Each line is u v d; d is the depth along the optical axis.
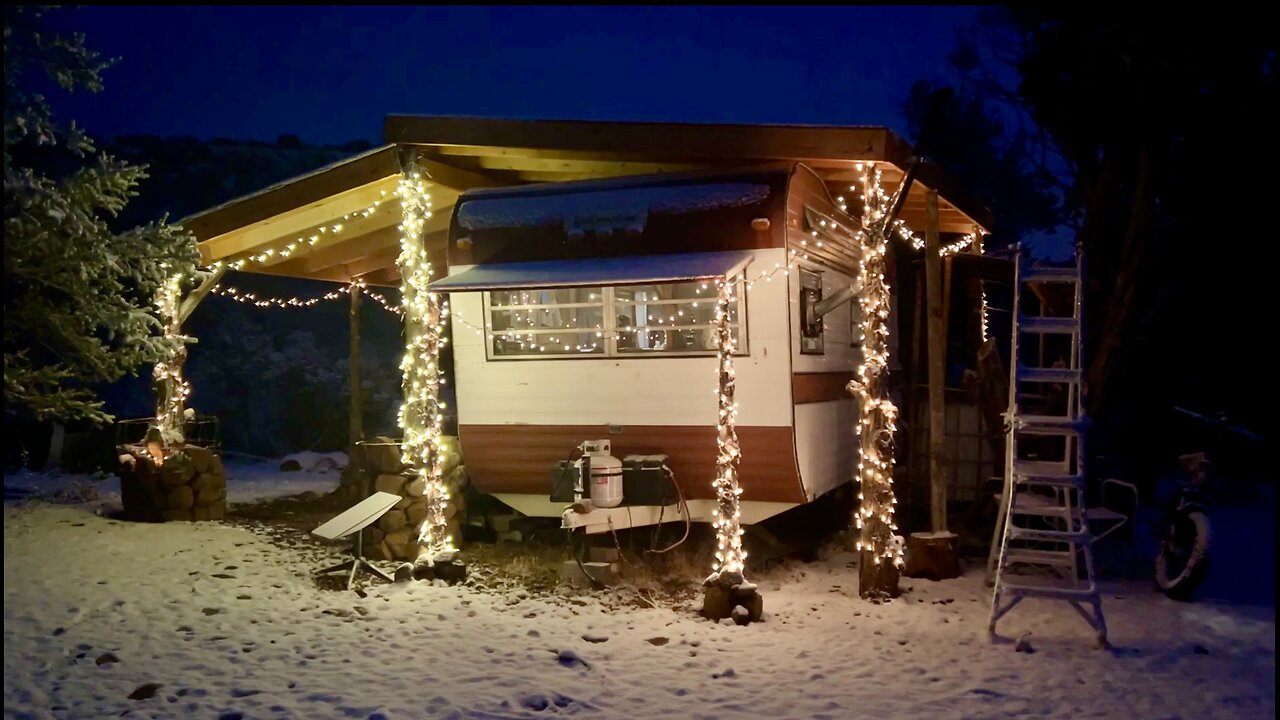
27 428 15.12
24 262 6.56
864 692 5.43
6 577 7.68
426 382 8.29
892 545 7.52
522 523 9.43
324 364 21.78
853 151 7.51
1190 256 14.12
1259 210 13.25
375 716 4.93
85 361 7.16
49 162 16.47
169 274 8.49
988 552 9.26
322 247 10.95
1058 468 7.24
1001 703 5.27
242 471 15.77
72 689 5.31
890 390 11.49
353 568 7.68
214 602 7.07
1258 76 11.82
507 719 4.97
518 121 8.16
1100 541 9.23
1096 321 12.35
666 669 5.76
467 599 7.25
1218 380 14.31
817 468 8.68
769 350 8.00
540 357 8.73
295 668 5.70
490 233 8.78
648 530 9.13
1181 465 8.01
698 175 8.45
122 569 8.01
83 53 6.28
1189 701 5.33
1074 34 12.02
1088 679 5.67
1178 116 11.81
